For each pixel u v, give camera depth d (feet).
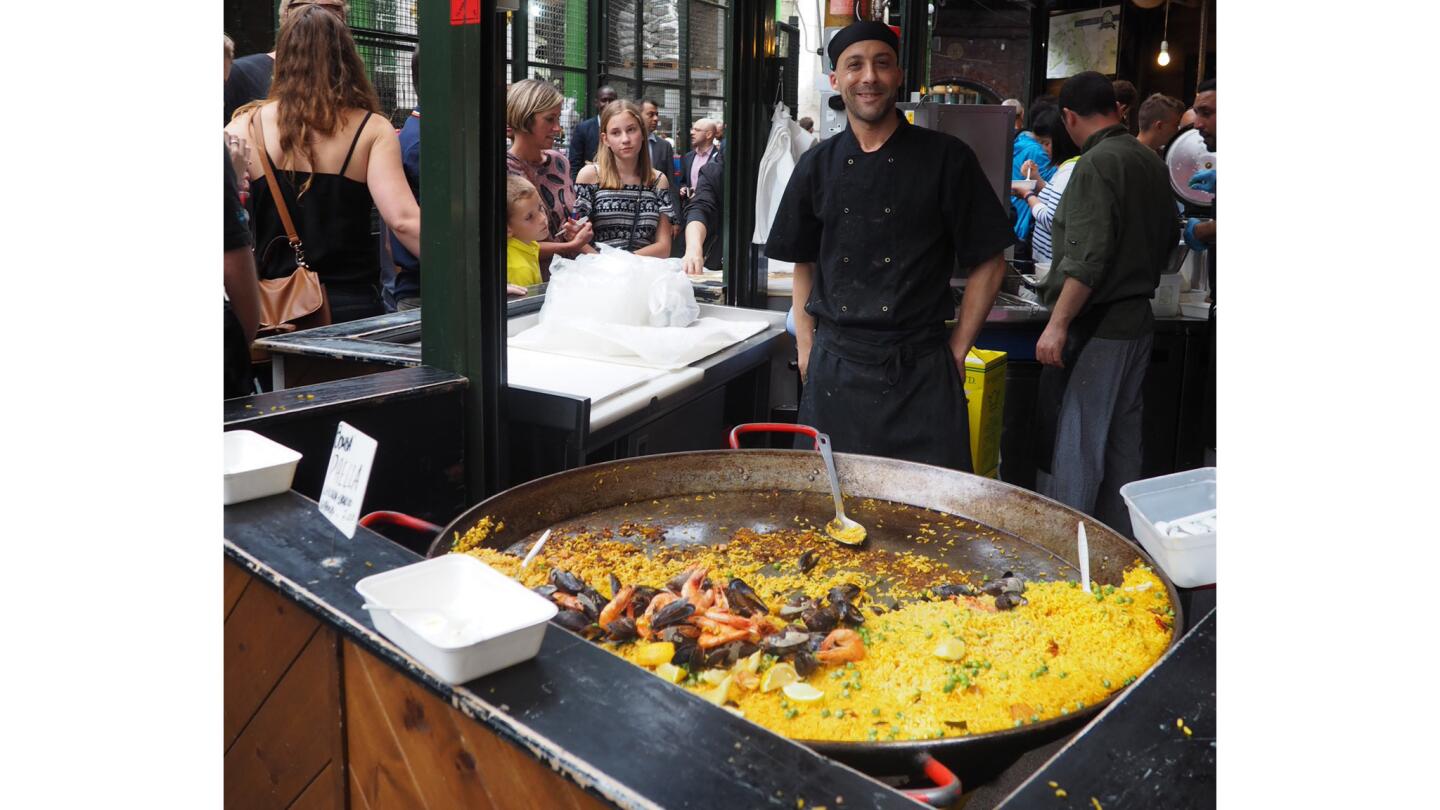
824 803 2.93
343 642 4.11
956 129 14.29
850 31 8.86
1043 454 12.46
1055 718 3.90
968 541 6.05
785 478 6.77
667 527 6.22
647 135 15.72
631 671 3.61
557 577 4.99
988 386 12.04
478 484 7.91
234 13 14.94
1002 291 14.74
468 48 7.22
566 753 3.13
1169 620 4.84
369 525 7.16
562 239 14.58
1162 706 3.39
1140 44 30.73
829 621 4.65
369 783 4.19
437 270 7.72
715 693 4.01
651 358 9.81
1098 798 2.96
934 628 4.67
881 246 9.18
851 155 9.22
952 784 3.40
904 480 6.63
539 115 13.76
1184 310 14.30
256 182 10.05
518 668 3.61
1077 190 11.34
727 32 13.23
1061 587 5.21
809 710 4.00
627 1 23.98
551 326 10.25
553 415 7.87
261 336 9.99
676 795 2.95
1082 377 11.83
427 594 3.85
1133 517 5.73
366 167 10.20
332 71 9.91
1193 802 2.96
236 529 4.85
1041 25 31.55
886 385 9.35
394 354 8.25
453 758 3.68
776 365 12.85
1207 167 15.49
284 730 4.63
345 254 10.51
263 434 6.40
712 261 19.42
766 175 14.29
